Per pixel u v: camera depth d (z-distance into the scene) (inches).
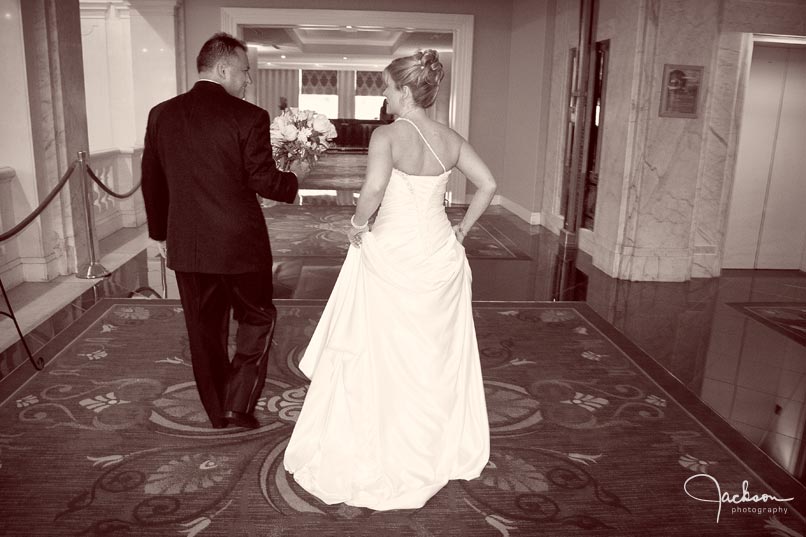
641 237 255.9
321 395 113.5
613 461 121.4
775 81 269.7
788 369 170.1
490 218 399.2
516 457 122.0
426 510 104.9
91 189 245.1
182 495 106.6
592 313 212.5
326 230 339.9
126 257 278.7
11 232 177.0
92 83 426.6
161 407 137.7
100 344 172.7
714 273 268.1
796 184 280.5
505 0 422.9
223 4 406.3
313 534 97.8
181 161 110.0
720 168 257.8
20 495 105.3
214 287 117.4
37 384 147.5
